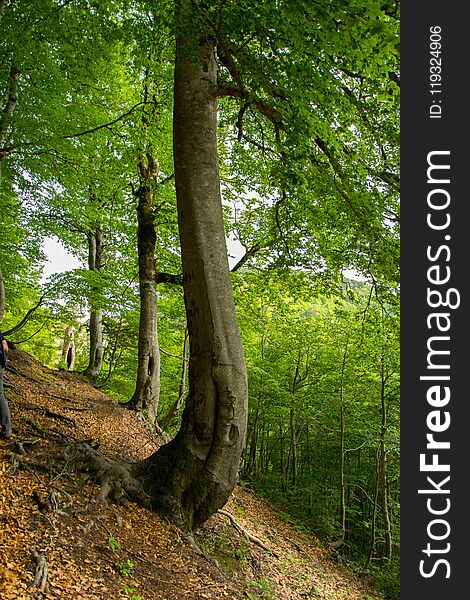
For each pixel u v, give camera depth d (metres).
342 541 15.81
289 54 5.96
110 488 6.23
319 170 7.38
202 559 6.14
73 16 9.31
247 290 15.43
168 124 12.25
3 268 15.39
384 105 7.24
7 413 6.48
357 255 9.72
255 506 14.67
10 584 3.71
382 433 17.84
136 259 16.06
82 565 4.58
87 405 11.85
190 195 6.75
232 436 6.57
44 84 10.88
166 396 21.75
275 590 7.80
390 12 5.00
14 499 5.10
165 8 6.30
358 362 18.72
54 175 12.80
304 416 20.89
